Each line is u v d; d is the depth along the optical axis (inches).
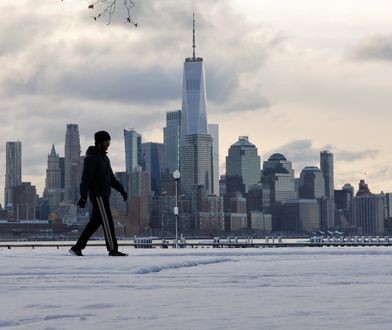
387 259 637.3
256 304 260.5
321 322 209.0
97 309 251.9
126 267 489.1
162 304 264.5
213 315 229.6
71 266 502.6
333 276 427.8
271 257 732.0
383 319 213.2
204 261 597.6
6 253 785.6
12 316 232.8
